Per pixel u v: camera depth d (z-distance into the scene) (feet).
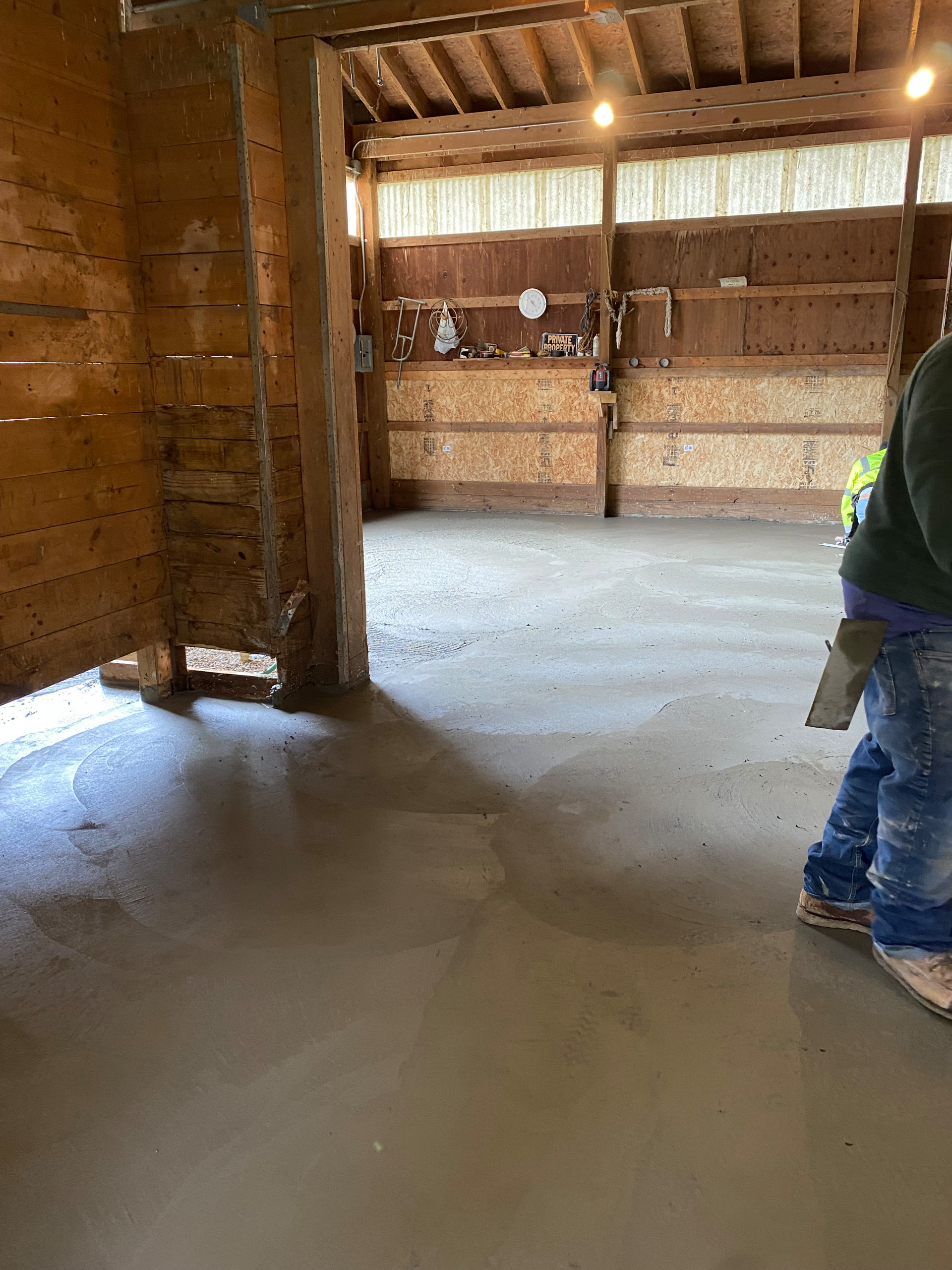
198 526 10.73
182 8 10.03
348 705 10.95
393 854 7.59
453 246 24.75
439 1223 4.27
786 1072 5.18
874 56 20.65
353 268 25.44
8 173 8.32
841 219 21.86
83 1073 5.24
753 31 20.31
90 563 9.80
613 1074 5.17
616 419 24.50
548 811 8.28
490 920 6.65
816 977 6.00
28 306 8.66
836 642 5.61
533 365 24.80
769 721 10.23
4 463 8.57
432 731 10.15
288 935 6.51
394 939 6.45
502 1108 4.94
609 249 23.32
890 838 5.72
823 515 23.66
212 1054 5.38
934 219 21.35
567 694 11.16
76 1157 4.67
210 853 7.65
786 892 7.00
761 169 22.12
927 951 5.77
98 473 9.78
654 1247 4.14
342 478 10.84
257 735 10.13
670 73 21.80
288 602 10.80
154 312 10.21
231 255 9.70
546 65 22.06
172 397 10.41
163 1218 4.33
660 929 6.52
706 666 12.09
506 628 14.03
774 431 23.67
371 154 24.27
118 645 10.33
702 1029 5.53
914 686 5.38
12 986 6.00
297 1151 4.68
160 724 10.51
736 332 23.38
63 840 7.88
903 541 5.35
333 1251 4.15
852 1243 4.16
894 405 22.34
